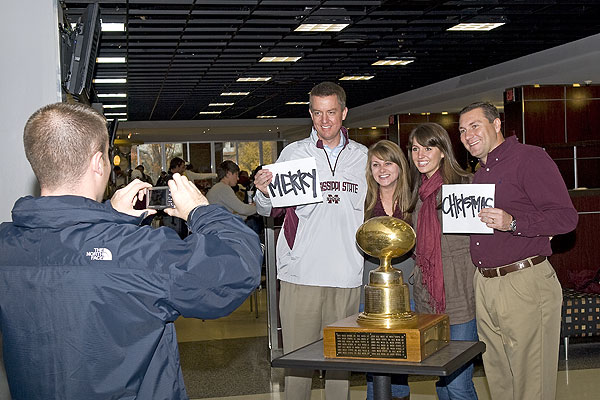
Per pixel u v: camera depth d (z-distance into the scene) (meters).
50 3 3.41
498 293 3.14
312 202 3.24
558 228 2.99
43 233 1.56
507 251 3.11
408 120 18.11
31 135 1.56
